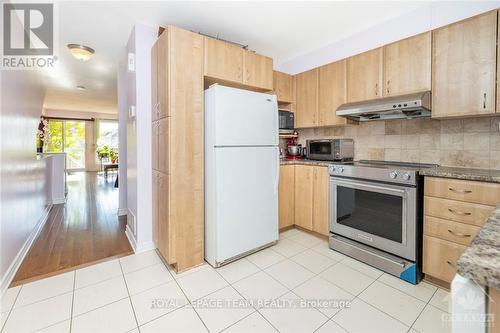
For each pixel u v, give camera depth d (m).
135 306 1.68
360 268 2.20
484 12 1.92
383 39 2.61
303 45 3.18
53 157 4.57
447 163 2.27
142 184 2.55
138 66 2.49
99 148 9.53
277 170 2.64
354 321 1.53
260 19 2.52
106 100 6.82
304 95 3.27
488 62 1.80
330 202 2.61
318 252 2.53
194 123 2.19
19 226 2.31
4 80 1.98
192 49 2.17
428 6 2.29
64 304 1.69
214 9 2.32
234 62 2.46
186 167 2.15
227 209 2.24
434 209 1.87
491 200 1.60
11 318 1.55
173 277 2.05
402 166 2.29
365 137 2.91
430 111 2.14
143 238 2.57
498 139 1.99
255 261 2.33
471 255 0.47
